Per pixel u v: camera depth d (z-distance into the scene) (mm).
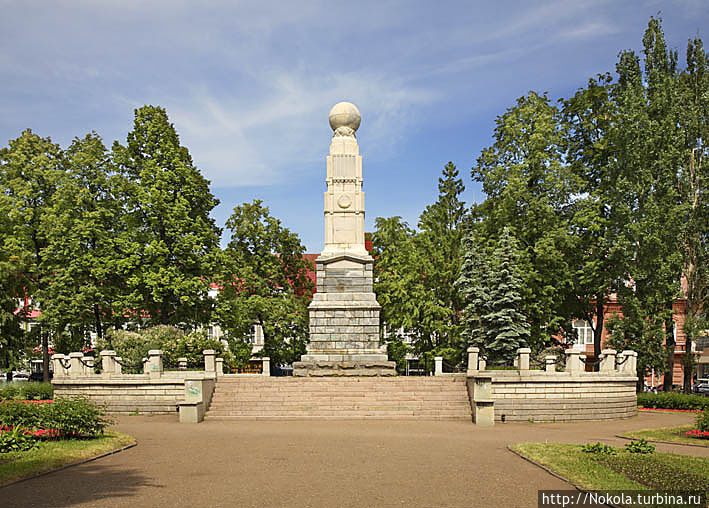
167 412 36188
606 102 51906
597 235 50031
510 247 47406
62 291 47750
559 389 35438
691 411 40031
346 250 47469
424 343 55969
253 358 58156
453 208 60594
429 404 34688
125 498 14242
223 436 25391
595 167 52562
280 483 15938
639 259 45750
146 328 47812
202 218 54438
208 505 13703
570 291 49812
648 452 20609
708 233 48031
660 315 46250
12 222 49031
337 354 45656
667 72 49344
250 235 58875
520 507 13805
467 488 15508
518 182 50094
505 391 35094
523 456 19922
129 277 48219
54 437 21922
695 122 47312
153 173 51250
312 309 46312
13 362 46812
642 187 45906
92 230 48969
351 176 48219
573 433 28172
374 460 19422
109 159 53312
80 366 37781
